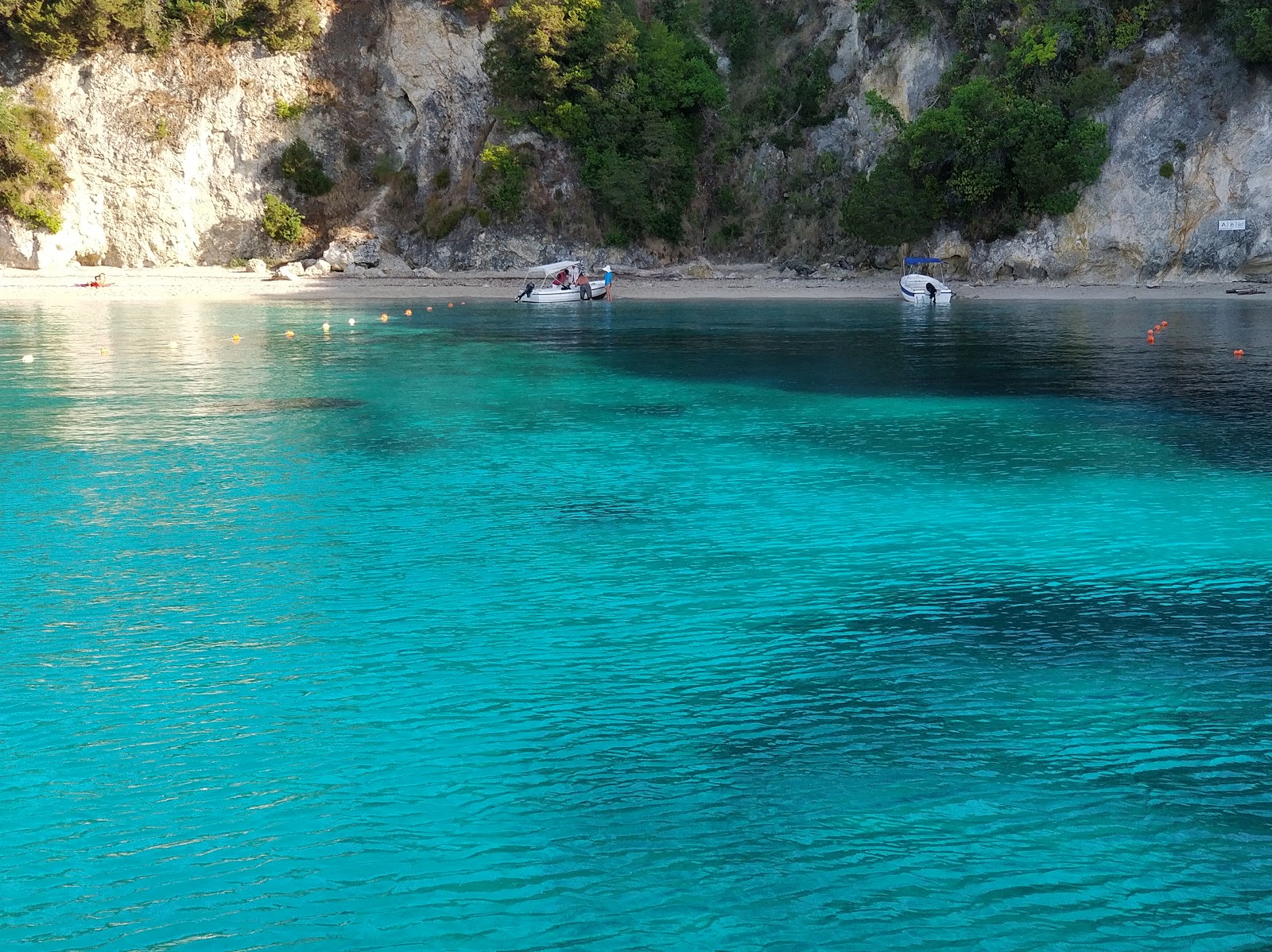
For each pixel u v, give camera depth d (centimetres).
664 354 3638
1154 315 4891
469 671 1127
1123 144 6125
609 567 1455
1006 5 6438
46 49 6769
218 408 2591
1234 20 5791
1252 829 829
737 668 1138
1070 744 966
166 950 700
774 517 1697
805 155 7256
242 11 7169
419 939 711
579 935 714
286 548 1530
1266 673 1112
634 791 891
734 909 738
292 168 7206
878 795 881
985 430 2358
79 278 6550
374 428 2370
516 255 7100
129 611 1284
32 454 2094
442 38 7350
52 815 856
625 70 6950
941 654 1170
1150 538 1577
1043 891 755
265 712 1034
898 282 6656
